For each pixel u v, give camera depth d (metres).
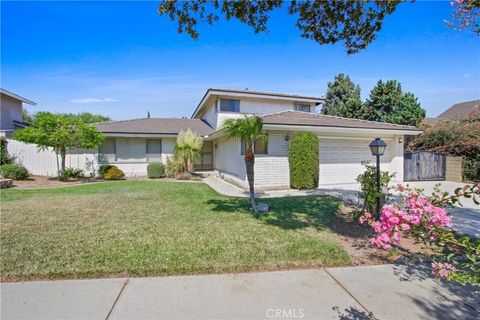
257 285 3.26
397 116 20.91
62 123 13.17
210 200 8.73
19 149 15.66
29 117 31.64
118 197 9.22
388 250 4.12
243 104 17.12
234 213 6.88
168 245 4.49
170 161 16.72
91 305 2.81
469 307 2.83
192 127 19.64
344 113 23.97
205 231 5.30
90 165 16.34
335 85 30.31
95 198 8.99
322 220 6.24
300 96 17.94
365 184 5.86
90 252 4.17
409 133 13.10
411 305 2.86
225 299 2.94
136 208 7.44
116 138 16.89
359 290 3.16
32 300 2.89
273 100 17.89
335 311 2.74
